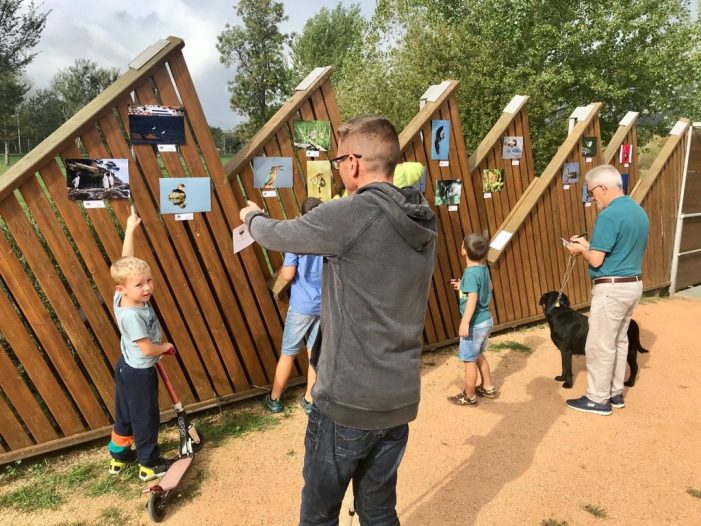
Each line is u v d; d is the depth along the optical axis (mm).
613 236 3971
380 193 1643
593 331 4168
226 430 3875
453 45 13500
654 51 16766
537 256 6445
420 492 3129
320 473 1792
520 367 5242
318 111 4371
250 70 53938
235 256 4062
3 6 35688
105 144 3445
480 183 5789
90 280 3727
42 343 3395
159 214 3703
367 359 1681
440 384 4797
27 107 57281
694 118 18312
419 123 5066
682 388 4770
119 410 3160
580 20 16531
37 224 3289
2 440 3330
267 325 4332
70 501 3043
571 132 6637
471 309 4043
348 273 1653
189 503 3016
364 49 16047
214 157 3836
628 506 3023
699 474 3367
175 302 3869
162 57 3498
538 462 3482
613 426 4016
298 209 4387
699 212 8320
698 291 8391
